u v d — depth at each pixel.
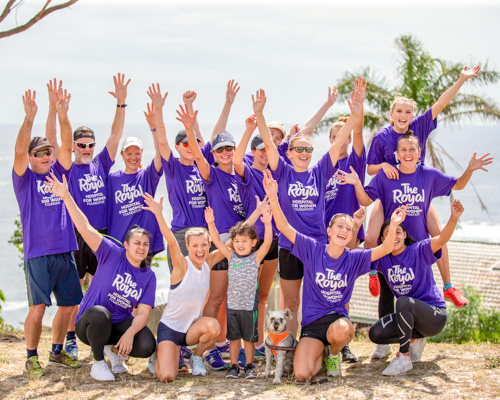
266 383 6.48
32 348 6.99
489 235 85.81
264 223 7.08
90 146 7.62
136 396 6.06
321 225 7.25
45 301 6.88
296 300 7.36
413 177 7.43
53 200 7.00
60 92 7.13
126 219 7.77
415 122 8.02
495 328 17.86
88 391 6.23
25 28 9.25
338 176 7.38
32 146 6.97
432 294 7.00
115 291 6.74
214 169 7.57
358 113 7.32
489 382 6.34
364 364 7.30
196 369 6.84
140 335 6.71
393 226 6.62
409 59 23.64
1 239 87.56
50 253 6.90
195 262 6.84
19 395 6.14
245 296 6.73
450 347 8.12
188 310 6.84
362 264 6.77
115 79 8.12
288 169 7.27
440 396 5.94
